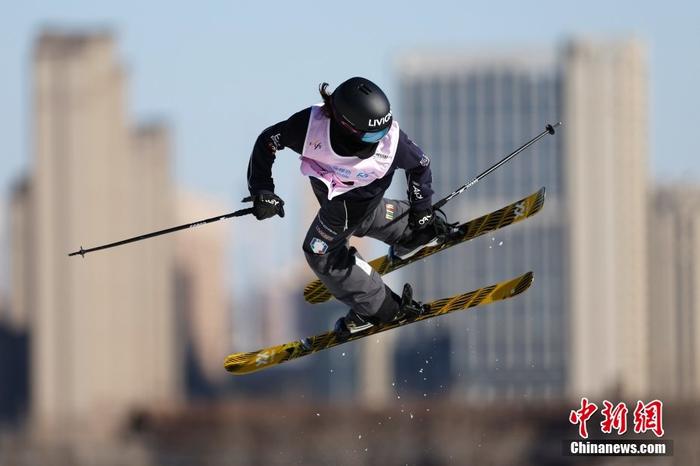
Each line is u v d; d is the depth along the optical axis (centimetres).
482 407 18650
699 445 12594
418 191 3616
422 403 19700
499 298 3984
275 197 3512
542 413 17800
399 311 3816
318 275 3675
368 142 3331
